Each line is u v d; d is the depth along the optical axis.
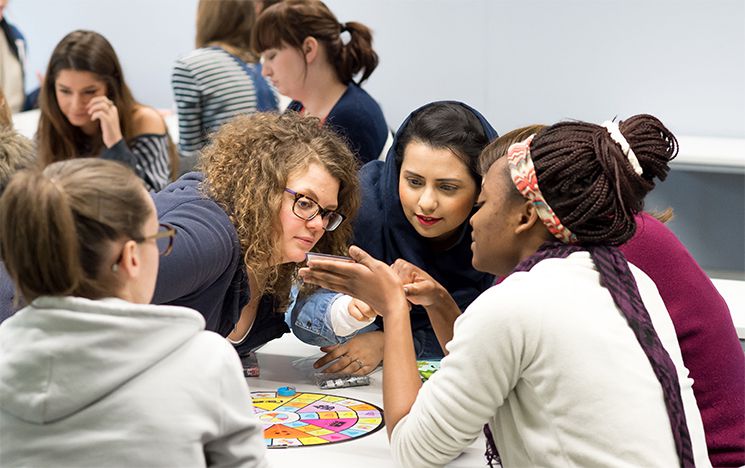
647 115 1.48
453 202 2.00
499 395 1.38
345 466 1.56
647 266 1.72
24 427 1.21
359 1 5.07
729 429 1.71
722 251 4.61
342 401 1.88
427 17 4.99
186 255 1.61
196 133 3.80
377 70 5.13
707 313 1.72
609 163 1.39
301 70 3.15
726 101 4.66
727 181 4.52
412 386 1.56
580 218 1.40
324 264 1.65
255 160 1.76
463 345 1.39
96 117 3.28
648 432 1.32
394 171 2.16
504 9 4.87
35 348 1.19
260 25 3.16
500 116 5.00
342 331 2.02
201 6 3.87
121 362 1.20
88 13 5.65
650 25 4.68
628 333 1.37
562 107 4.90
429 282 1.86
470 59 4.98
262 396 1.90
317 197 1.78
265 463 1.33
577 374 1.33
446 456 1.45
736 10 4.54
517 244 1.49
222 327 1.84
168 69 5.60
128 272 1.24
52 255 1.17
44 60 5.82
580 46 4.80
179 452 1.21
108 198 1.20
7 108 2.47
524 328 1.35
